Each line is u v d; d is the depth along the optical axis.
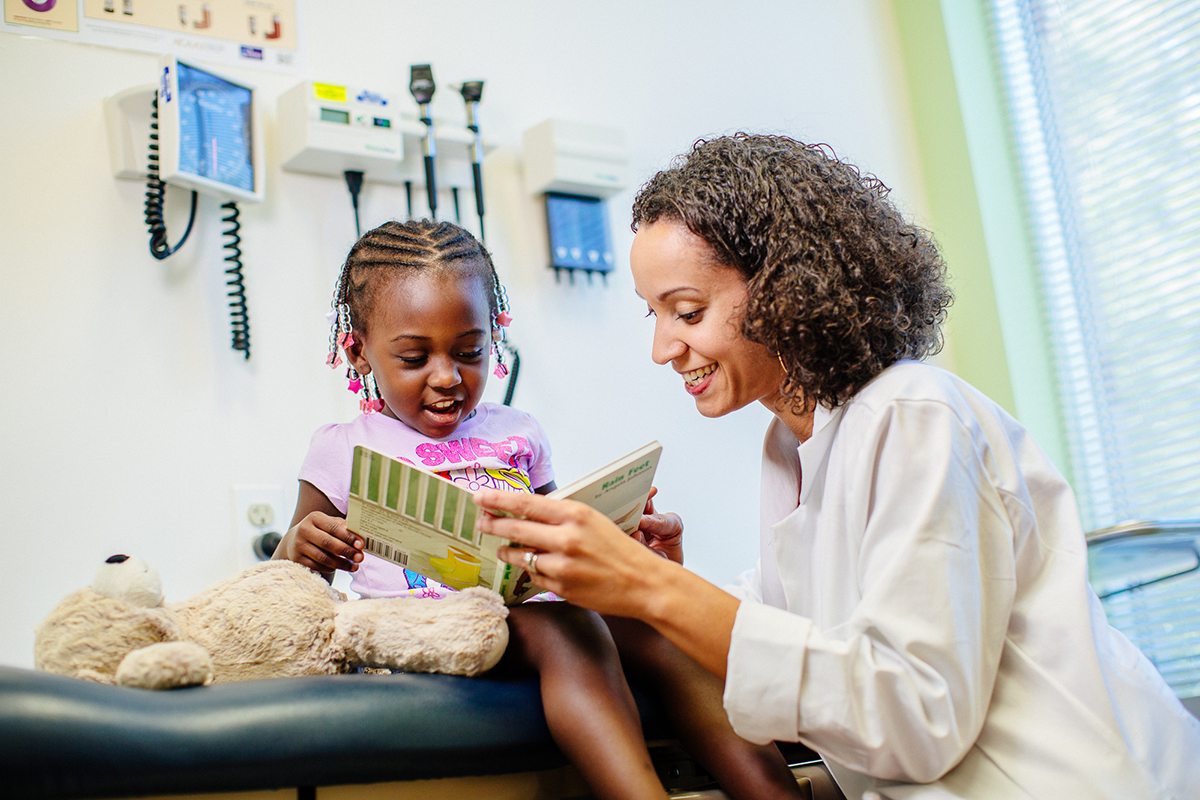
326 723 0.75
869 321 0.94
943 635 0.79
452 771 0.80
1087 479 2.29
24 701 0.64
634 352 2.01
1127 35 2.20
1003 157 2.40
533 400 1.88
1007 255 2.35
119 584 0.83
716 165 1.01
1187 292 2.09
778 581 1.16
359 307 1.32
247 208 1.69
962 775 0.83
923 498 0.84
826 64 2.39
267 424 1.64
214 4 1.72
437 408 1.28
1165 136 2.12
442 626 0.89
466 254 1.33
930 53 2.44
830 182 1.00
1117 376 2.24
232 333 1.63
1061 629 0.87
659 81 2.16
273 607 0.92
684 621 0.82
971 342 2.36
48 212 1.54
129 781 0.66
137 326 1.57
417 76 1.82
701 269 0.98
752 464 2.08
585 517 0.82
